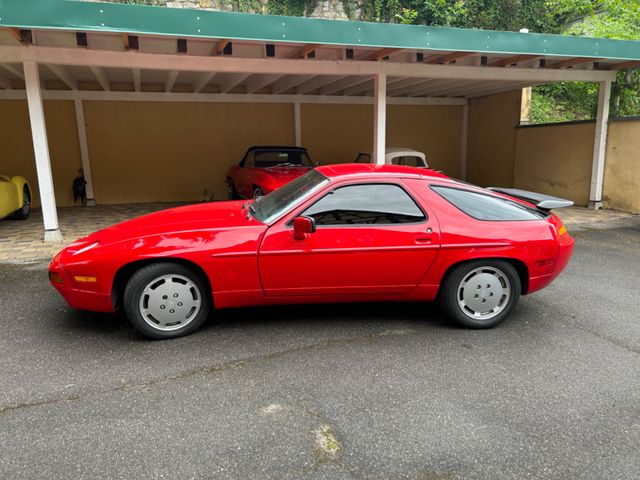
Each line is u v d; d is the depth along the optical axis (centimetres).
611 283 574
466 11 2128
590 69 1037
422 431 281
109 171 1292
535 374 350
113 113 1270
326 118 1446
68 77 1063
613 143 1078
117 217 1066
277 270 402
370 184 422
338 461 255
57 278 394
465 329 432
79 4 571
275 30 661
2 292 528
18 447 263
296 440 272
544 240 429
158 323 398
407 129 1548
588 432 283
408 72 909
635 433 282
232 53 789
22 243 767
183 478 242
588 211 1084
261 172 954
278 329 426
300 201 412
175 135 1323
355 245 406
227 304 408
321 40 687
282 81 1238
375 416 296
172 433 277
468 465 254
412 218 418
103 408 301
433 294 431
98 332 418
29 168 1227
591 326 442
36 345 391
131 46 699
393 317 459
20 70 934
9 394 317
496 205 441
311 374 347
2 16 553
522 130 1344
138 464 251
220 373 347
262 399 313
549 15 1706
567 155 1194
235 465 251
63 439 271
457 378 343
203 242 392
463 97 1568
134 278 386
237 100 1345
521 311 480
